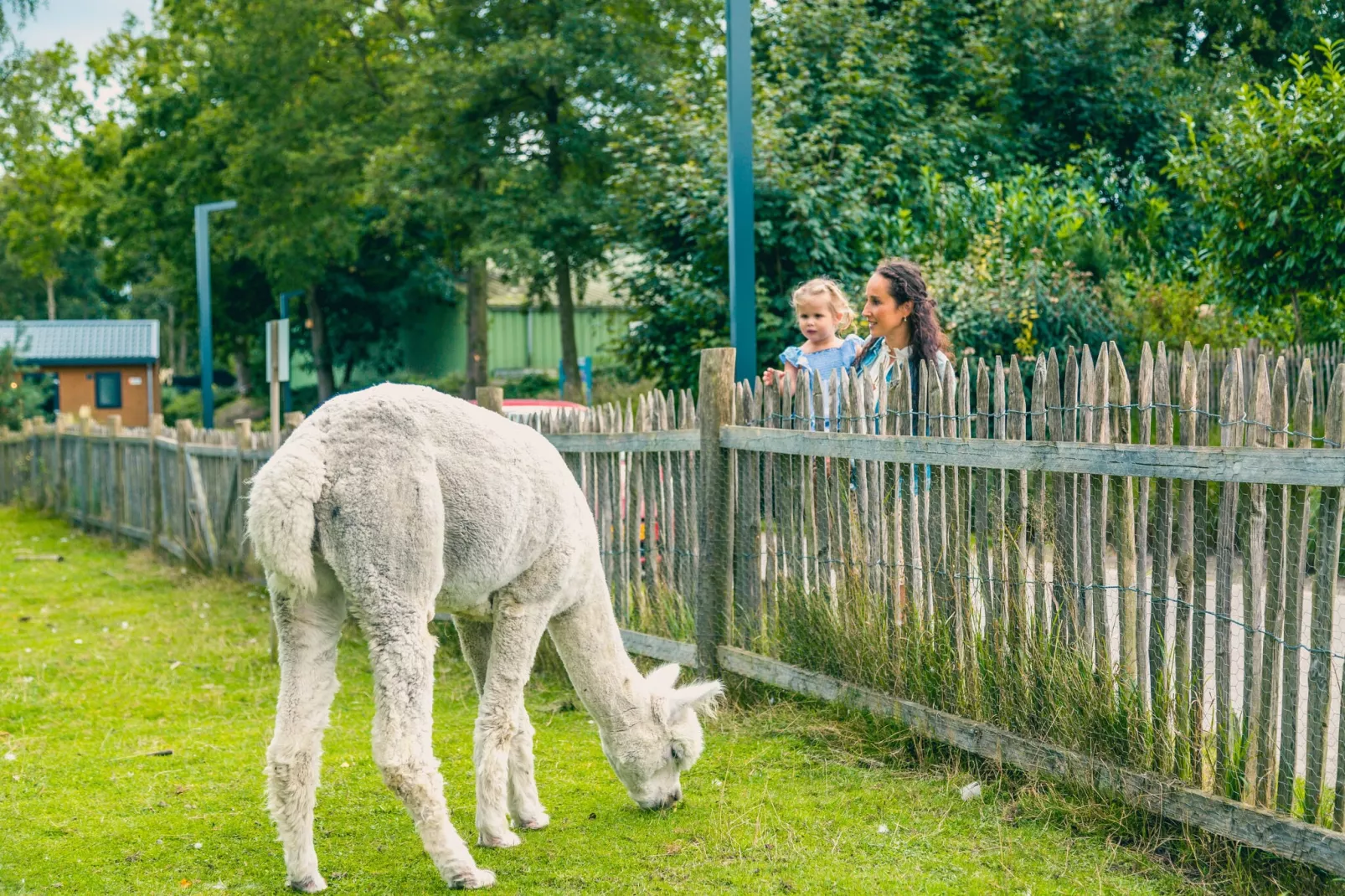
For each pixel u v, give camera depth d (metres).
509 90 28.48
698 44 29.27
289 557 3.53
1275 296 11.16
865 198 13.53
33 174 47.25
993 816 4.36
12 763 5.50
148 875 4.09
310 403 43.78
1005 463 4.53
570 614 4.44
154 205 40.12
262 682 7.20
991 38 18.73
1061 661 4.39
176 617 9.40
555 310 43.91
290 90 33.81
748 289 8.05
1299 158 10.36
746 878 3.89
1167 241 16.27
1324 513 3.44
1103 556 4.23
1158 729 4.06
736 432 5.98
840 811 4.50
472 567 3.95
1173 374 9.05
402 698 3.67
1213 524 4.88
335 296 42.91
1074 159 18.38
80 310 71.62
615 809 4.65
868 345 6.09
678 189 13.45
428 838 3.75
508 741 4.23
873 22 15.52
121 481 14.55
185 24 37.34
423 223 39.22
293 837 3.79
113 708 6.60
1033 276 12.18
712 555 6.09
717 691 4.66
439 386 38.59
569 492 4.31
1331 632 3.46
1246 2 21.94
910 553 5.10
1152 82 19.11
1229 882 3.70
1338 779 3.46
